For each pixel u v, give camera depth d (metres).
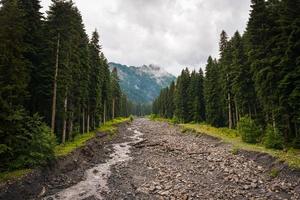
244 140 35.62
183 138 48.59
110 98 74.88
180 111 81.50
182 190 21.17
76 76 36.78
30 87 29.30
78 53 36.25
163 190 21.42
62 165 25.55
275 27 30.19
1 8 22.42
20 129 21.11
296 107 27.41
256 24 32.91
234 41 43.97
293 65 27.80
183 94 81.56
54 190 21.08
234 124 53.00
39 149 22.31
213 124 61.09
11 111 19.94
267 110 32.69
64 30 29.89
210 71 62.91
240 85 42.34
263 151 27.55
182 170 26.92
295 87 27.16
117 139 50.38
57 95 31.20
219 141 38.59
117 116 98.88
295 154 24.92
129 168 28.77
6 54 20.89
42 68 29.94
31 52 27.86
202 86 73.94
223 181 22.89
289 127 29.59
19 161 20.91
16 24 22.62
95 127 54.00
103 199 19.81
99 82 49.72
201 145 39.25
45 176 22.20
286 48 28.06
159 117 126.06
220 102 59.53
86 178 24.88
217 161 29.03
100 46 48.72
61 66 30.62
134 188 22.19
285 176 21.39
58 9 29.73
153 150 38.59
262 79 31.81
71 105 36.53
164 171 26.92
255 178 22.55
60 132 35.91
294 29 27.23
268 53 31.03
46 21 30.03
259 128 36.09
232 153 30.62
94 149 36.91
